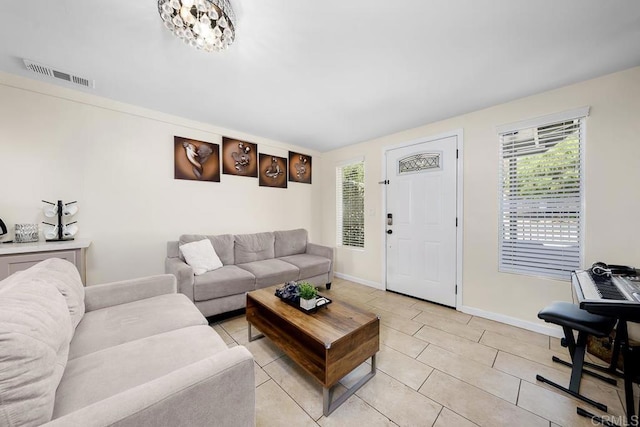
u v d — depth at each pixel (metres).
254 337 2.09
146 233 2.67
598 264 1.72
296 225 4.11
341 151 4.11
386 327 2.32
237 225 3.41
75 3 1.27
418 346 1.99
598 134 1.94
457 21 1.38
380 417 1.31
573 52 1.65
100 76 2.00
